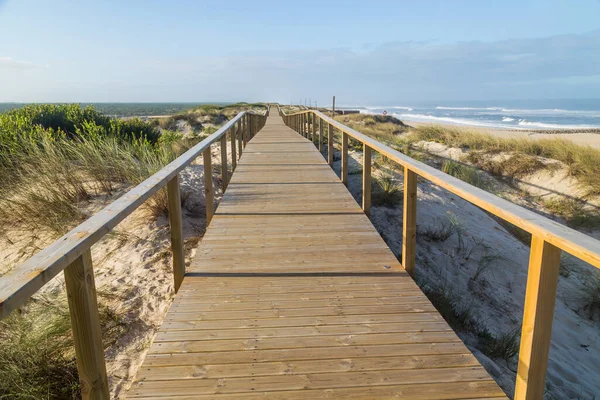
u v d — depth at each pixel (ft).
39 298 10.73
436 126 46.88
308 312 8.93
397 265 11.29
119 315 10.38
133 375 8.61
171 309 9.01
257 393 6.53
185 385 6.69
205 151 14.49
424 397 6.45
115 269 12.54
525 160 33.76
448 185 7.72
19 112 29.14
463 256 17.94
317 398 6.42
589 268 19.08
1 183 18.15
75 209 16.02
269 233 13.62
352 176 25.38
